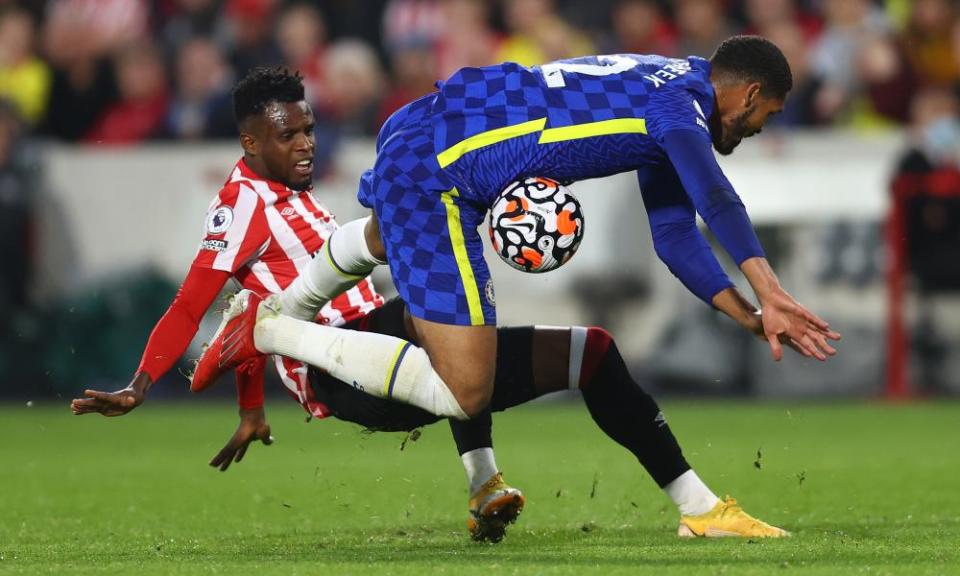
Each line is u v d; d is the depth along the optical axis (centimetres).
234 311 1574
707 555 1361
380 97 4600
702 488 1585
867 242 3925
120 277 4150
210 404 4247
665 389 3944
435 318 1459
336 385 1599
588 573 1217
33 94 4788
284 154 1656
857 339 3941
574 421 3559
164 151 4162
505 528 1581
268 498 2038
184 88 4594
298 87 1673
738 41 1480
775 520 1742
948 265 3944
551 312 3878
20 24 4878
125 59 4706
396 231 1480
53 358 4153
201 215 4150
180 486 2203
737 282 3725
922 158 3931
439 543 1527
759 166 3950
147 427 3453
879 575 1202
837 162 3938
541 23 4788
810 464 2466
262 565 1302
